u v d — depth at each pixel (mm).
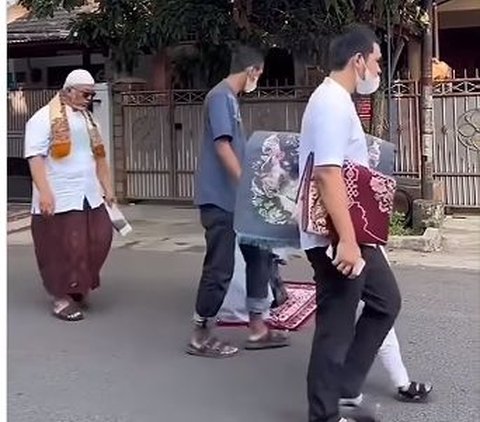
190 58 13758
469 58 16672
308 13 10695
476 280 7945
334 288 3982
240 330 6258
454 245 9734
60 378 5262
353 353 4266
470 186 11664
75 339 6109
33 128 6578
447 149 11680
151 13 11531
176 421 4543
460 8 14820
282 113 12516
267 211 4582
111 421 4559
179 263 8938
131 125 13539
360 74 3965
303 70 12617
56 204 6648
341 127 3822
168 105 13289
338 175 3801
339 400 4176
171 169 13398
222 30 10984
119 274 8375
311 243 3957
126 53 13141
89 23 12289
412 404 4723
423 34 11039
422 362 5473
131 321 6578
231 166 5297
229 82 5473
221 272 5520
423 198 10641
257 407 4730
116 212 7152
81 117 6773
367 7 10094
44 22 15914
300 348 5805
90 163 6793
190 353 5695
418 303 7043
